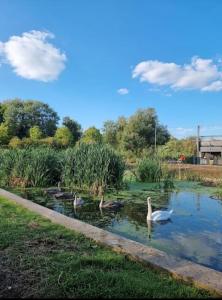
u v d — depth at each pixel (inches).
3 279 137.6
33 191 488.7
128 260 162.6
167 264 151.0
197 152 1396.4
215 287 128.2
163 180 645.3
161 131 2054.6
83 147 535.5
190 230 269.9
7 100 2358.5
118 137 1956.2
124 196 448.8
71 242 188.9
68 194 434.0
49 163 564.4
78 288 129.0
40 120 2375.7
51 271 144.6
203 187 554.6
